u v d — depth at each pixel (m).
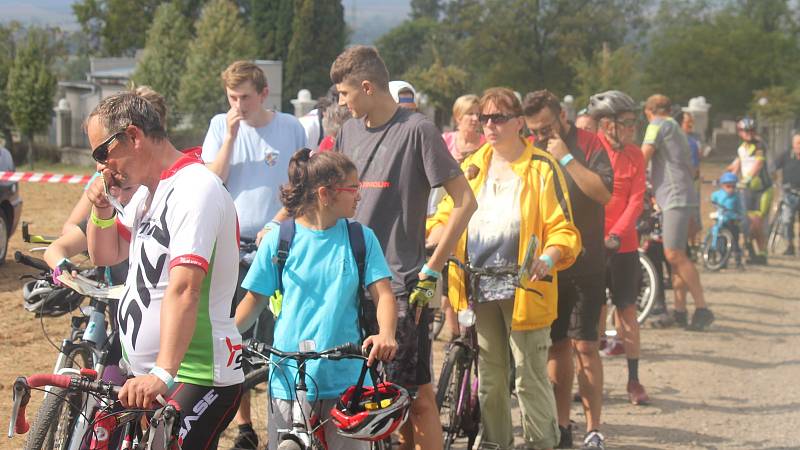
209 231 3.22
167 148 3.32
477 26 59.69
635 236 7.02
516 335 5.26
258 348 3.74
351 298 4.06
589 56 57.81
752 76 48.72
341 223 4.11
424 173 4.56
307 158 4.10
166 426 2.95
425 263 4.65
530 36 58.69
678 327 9.46
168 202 3.26
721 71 50.12
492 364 5.32
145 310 3.34
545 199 5.26
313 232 4.07
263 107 6.12
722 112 51.28
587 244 5.68
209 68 34.28
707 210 19.19
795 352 8.34
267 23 54.53
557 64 58.66
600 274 5.71
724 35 50.25
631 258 6.98
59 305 4.52
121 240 3.85
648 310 9.26
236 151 6.09
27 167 34.22
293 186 4.05
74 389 2.97
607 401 6.94
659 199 9.34
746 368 7.83
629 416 6.56
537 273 5.06
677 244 9.28
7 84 35.38
